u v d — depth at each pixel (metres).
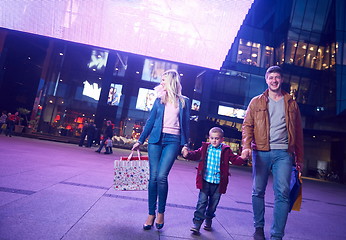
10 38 29.33
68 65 27.81
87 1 18.03
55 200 2.75
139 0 18.28
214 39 18.03
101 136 21.81
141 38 19.08
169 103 2.55
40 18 17.62
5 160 5.33
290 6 29.08
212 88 29.22
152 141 2.47
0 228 1.76
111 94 27.84
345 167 25.78
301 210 4.84
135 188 2.57
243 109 29.14
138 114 27.98
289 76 29.36
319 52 29.45
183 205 3.56
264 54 30.70
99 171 5.84
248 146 2.54
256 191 2.56
